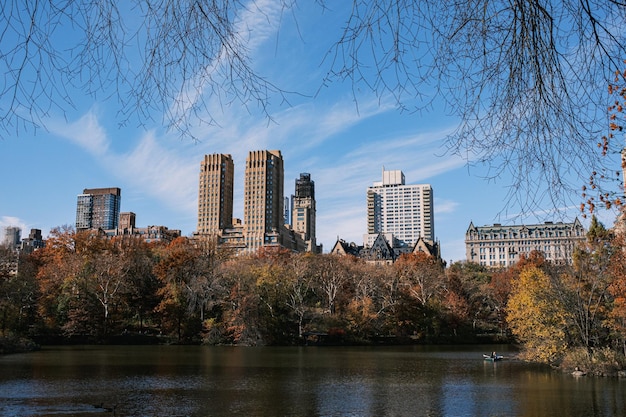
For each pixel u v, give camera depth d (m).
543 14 5.43
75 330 90.69
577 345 56.97
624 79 5.67
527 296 59.44
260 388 42.91
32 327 90.50
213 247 121.12
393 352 82.88
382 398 38.59
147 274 107.69
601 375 49.12
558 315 56.28
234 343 95.88
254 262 118.62
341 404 36.31
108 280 94.56
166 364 59.94
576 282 56.97
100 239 121.81
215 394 39.81
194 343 96.94
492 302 118.88
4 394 38.53
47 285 93.25
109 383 44.50
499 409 34.44
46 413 32.47
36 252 121.06
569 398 37.72
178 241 139.50
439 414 33.25
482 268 165.38
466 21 5.50
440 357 72.88
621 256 46.75
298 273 107.19
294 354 76.69
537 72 5.67
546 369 55.47
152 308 102.44
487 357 67.12
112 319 94.50
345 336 101.56
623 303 47.28
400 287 117.75
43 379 46.31
